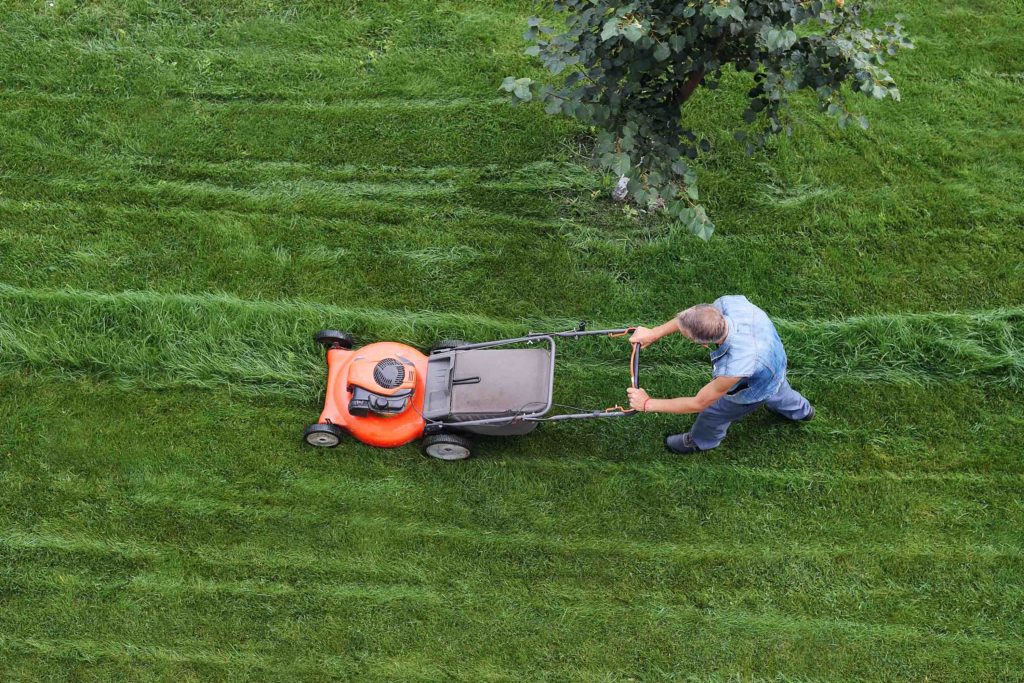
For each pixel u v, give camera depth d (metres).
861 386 6.27
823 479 6.01
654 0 4.66
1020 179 6.96
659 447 6.14
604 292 6.64
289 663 5.54
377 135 7.28
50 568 5.74
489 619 5.65
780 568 5.76
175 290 6.60
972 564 5.73
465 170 7.14
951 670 5.47
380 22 7.76
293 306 6.50
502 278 6.70
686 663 5.53
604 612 5.66
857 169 7.04
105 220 6.85
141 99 7.37
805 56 4.93
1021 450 6.03
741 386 4.92
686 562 5.79
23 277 6.59
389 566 5.79
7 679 5.47
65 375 6.30
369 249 6.80
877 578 5.72
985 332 6.32
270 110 7.37
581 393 6.32
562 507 5.96
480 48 7.66
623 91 4.95
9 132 7.16
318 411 6.25
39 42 7.59
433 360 5.71
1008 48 7.53
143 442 6.11
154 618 5.64
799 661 5.52
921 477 5.98
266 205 6.95
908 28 7.62
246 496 5.97
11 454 6.04
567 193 7.03
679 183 5.12
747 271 6.68
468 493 6.00
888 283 6.61
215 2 7.77
